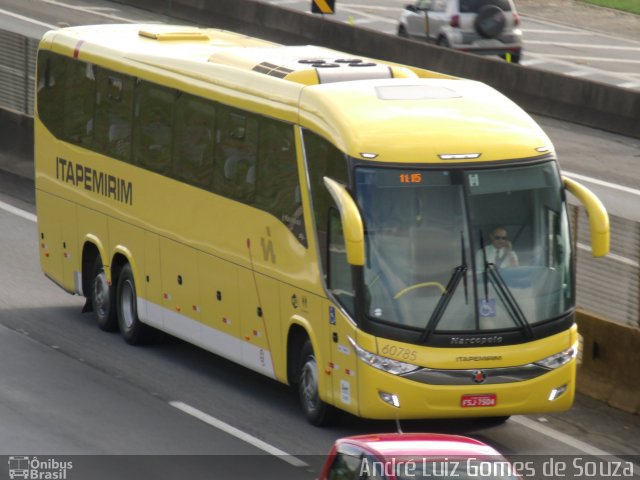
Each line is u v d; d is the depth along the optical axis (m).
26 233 81.75
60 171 67.19
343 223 45.84
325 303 49.03
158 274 59.66
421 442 35.66
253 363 54.09
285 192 51.47
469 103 50.47
